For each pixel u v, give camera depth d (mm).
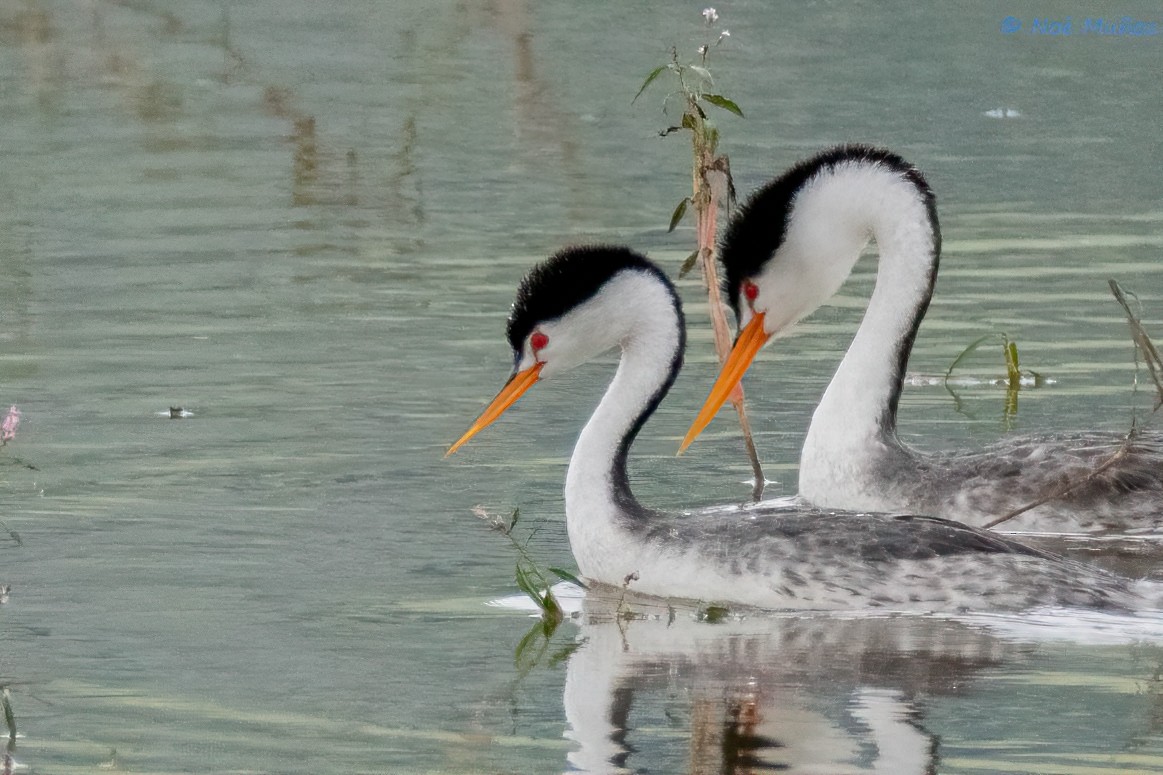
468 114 30516
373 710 10297
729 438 16094
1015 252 21922
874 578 12102
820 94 31453
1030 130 28906
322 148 28141
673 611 12156
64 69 33562
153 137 28734
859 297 20781
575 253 13430
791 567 12172
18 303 20016
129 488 14391
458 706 10336
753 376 17891
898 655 11141
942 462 14492
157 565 12742
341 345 18531
